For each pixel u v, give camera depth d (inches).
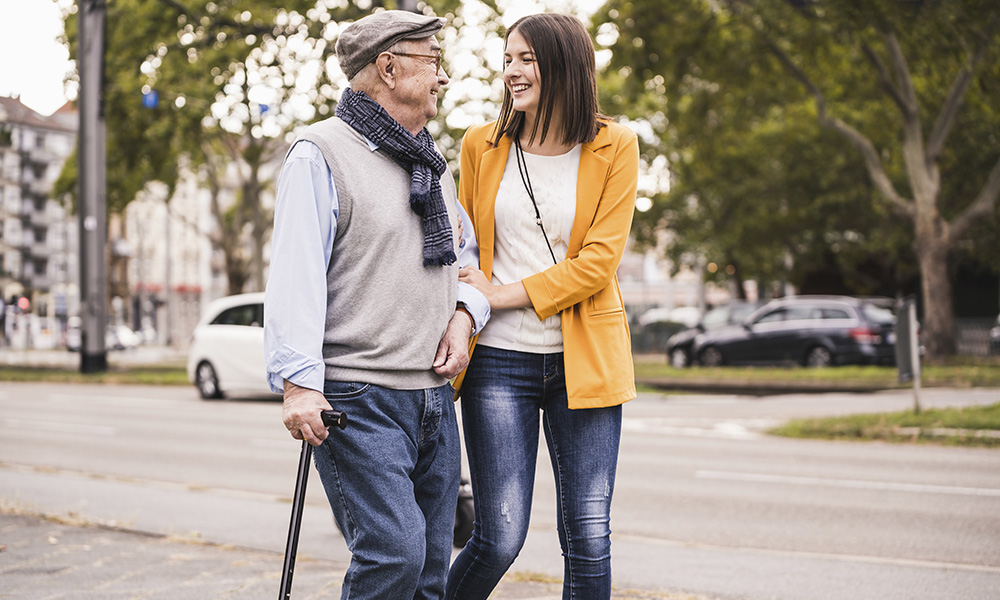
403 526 99.6
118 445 431.8
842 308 892.6
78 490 308.0
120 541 219.9
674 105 987.9
